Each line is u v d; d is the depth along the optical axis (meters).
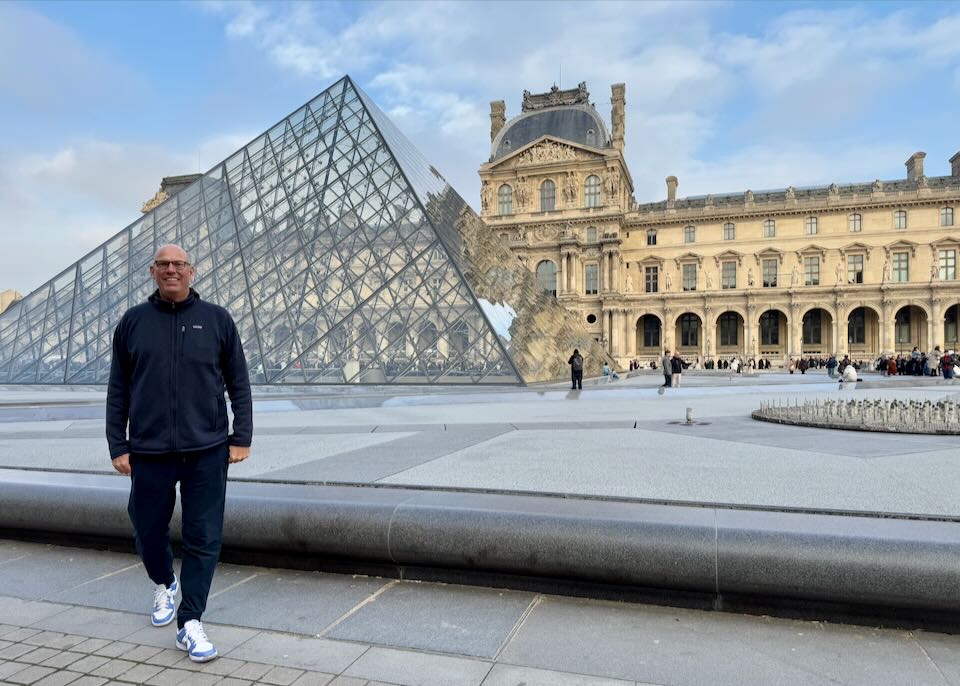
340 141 47.00
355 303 37.78
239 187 47.25
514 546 6.95
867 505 8.28
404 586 7.36
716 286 117.69
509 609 6.67
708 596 6.59
